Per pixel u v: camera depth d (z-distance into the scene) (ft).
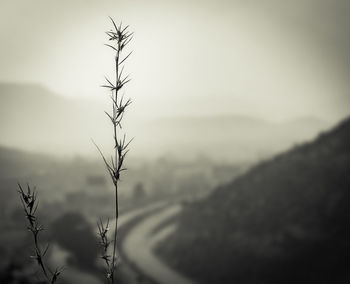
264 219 241.96
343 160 245.24
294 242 204.23
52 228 201.98
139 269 222.89
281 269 192.24
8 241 214.90
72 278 128.16
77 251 174.19
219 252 234.38
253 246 221.66
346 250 181.06
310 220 214.48
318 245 193.36
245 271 206.39
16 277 84.43
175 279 213.66
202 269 224.94
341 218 203.31
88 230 195.42
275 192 264.11
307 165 266.16
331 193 224.53
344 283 162.61
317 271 178.70
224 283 205.36
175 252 256.32
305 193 239.91
